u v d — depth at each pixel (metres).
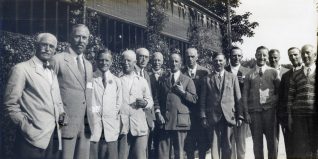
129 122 5.18
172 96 5.44
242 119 5.55
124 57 5.16
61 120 4.80
